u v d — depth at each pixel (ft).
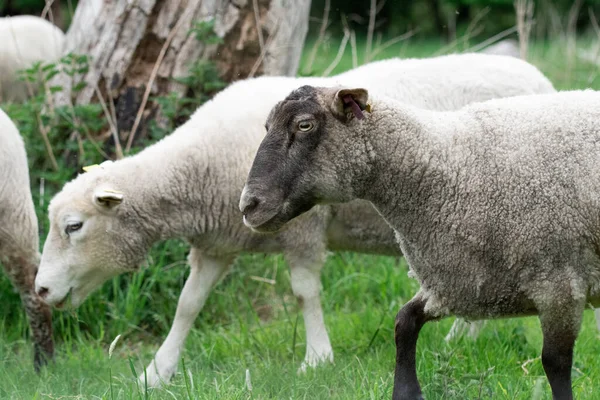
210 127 41.60
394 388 31.96
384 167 30.09
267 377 37.63
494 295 29.78
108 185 40.68
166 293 50.78
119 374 41.83
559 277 28.89
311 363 40.81
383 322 45.01
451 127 30.55
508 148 29.66
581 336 42.09
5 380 40.04
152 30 55.42
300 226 41.24
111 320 50.19
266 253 42.60
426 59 43.91
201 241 42.32
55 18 102.12
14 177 43.70
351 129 29.37
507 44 91.66
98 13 56.65
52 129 54.95
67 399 35.27
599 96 30.17
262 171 29.14
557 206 28.73
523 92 42.80
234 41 54.95
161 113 55.11
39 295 41.29
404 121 30.01
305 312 41.93
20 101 79.25
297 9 56.08
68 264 40.98
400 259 54.44
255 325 49.80
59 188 54.75
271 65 55.36
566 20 141.79
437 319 31.86
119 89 55.98
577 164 28.89
